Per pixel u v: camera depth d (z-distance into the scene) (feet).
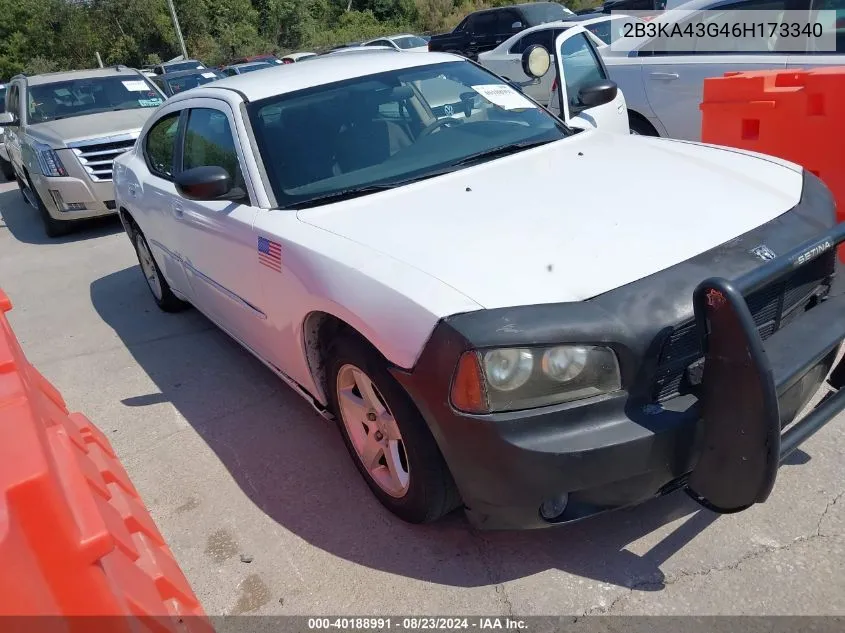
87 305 20.25
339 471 10.53
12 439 4.25
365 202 9.98
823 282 8.68
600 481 7.02
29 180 29.81
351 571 8.57
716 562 7.96
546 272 7.61
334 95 11.78
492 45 56.13
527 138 11.98
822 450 9.50
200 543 9.44
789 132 14.21
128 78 32.14
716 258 7.84
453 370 7.07
